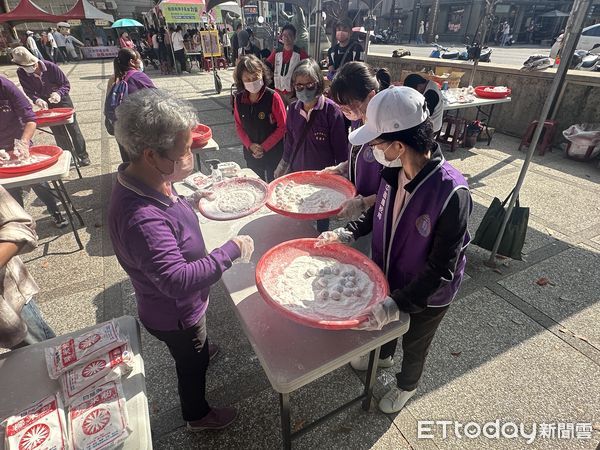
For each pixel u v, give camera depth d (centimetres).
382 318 123
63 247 351
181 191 248
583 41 1288
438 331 249
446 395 207
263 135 338
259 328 137
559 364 224
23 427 114
